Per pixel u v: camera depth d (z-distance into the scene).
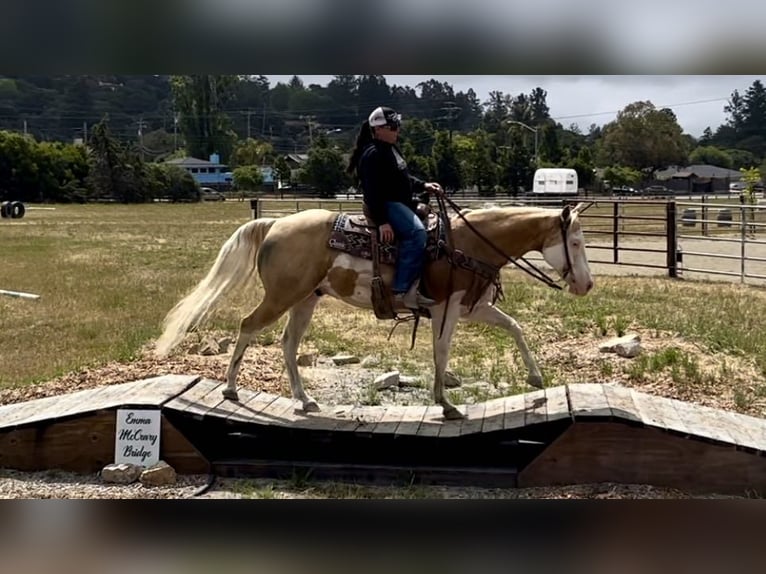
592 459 6.16
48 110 154.12
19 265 20.78
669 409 6.52
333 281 6.85
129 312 13.29
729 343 10.12
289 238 6.89
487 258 6.79
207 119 119.94
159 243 28.58
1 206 45.19
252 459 6.79
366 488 6.39
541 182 51.38
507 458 6.60
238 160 107.31
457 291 6.73
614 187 71.50
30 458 6.68
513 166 61.25
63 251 25.14
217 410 6.74
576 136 113.94
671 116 93.44
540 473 6.25
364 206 6.70
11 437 6.68
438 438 6.36
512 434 6.27
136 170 75.38
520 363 9.66
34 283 17.02
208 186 99.81
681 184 90.44
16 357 10.13
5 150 70.06
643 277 16.64
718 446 5.93
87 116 153.88
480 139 68.31
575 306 12.67
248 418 6.66
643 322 11.34
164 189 76.44
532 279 16.31
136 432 6.59
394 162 6.64
